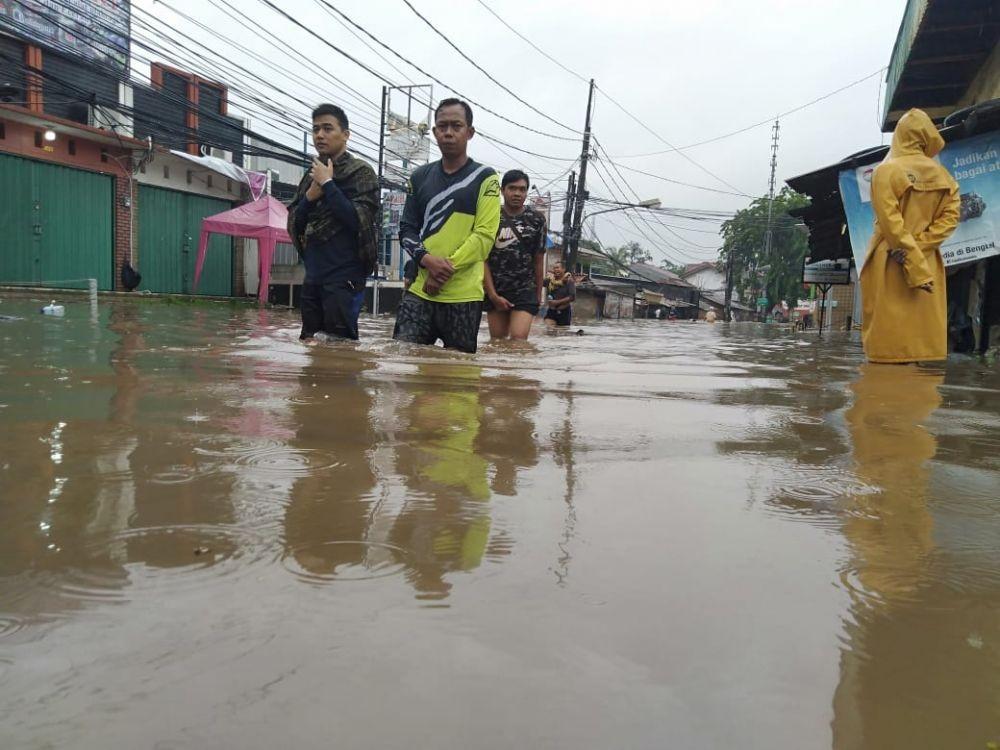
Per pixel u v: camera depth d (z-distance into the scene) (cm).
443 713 56
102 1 1166
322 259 423
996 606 81
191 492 116
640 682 62
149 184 1558
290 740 53
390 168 1923
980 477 143
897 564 93
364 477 129
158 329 511
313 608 74
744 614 77
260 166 2094
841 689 62
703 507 117
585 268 3800
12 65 1297
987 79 895
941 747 55
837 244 1254
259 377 264
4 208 1284
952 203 447
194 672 61
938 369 418
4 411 185
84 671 61
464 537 98
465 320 416
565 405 223
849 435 189
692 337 926
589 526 105
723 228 4753
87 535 95
